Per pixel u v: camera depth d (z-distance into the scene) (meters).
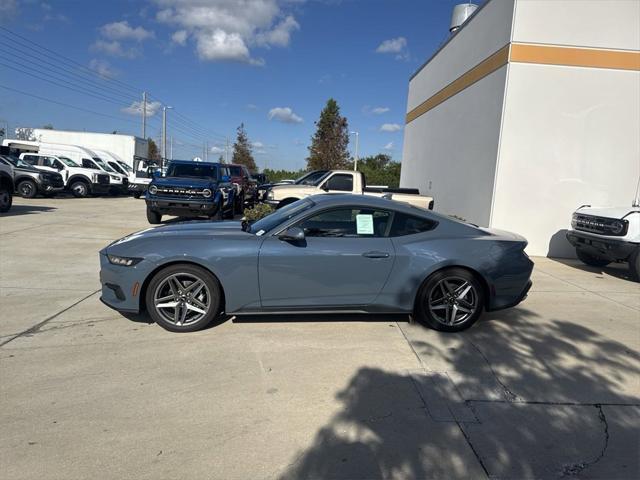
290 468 2.50
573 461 2.67
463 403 3.28
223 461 2.54
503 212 9.69
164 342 4.13
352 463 2.57
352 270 4.37
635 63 9.25
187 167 13.33
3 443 2.61
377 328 4.67
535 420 3.09
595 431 2.98
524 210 9.67
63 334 4.24
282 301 4.38
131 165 31.47
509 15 9.37
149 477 2.38
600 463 2.66
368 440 2.79
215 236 4.40
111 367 3.61
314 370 3.70
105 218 13.09
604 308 5.82
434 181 14.18
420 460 2.62
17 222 11.23
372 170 42.19
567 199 9.63
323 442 2.75
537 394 3.45
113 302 4.36
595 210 8.38
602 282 7.44
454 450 2.72
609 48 9.21
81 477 2.36
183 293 4.31
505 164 9.56
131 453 2.57
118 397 3.17
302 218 4.48
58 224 11.20
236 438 2.76
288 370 3.68
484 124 10.40
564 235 9.73
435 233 4.64
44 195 20.72
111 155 26.28
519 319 5.20
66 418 2.89
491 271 4.55
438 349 4.22
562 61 9.25
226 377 3.52
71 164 21.53
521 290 4.70
